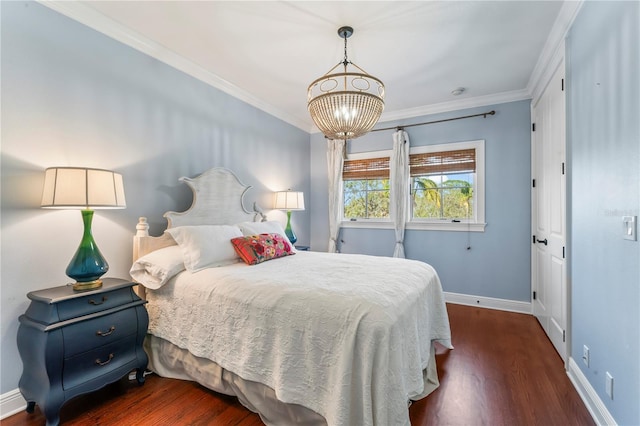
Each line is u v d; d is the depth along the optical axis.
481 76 3.02
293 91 3.43
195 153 2.90
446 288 3.83
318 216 4.73
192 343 1.92
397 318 1.47
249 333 1.69
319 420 1.47
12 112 1.76
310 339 1.50
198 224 2.76
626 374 1.36
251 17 2.13
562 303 2.30
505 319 3.21
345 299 1.53
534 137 3.28
